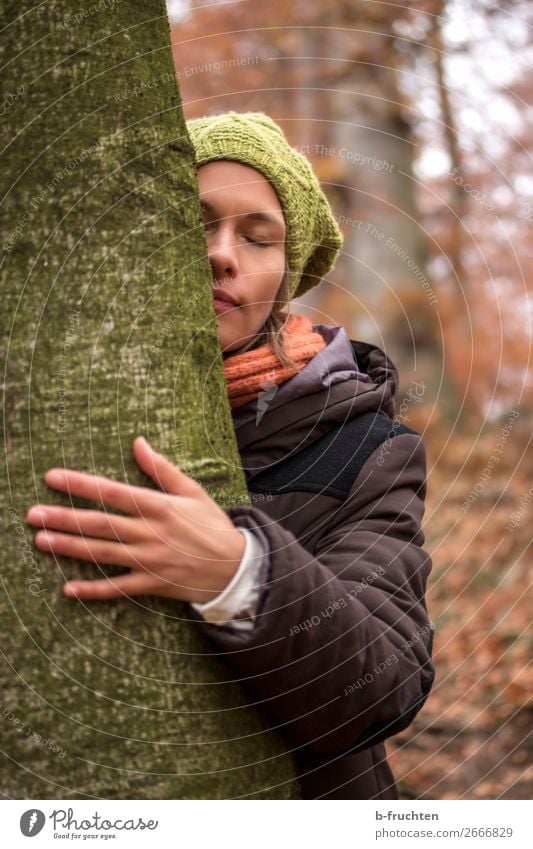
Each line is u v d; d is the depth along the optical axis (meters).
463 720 3.59
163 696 0.99
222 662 1.03
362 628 1.09
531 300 7.57
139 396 1.02
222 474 1.08
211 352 1.11
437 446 6.53
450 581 4.64
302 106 7.26
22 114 1.05
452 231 7.45
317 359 1.46
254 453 1.38
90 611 0.98
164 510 0.95
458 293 7.55
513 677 3.72
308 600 1.02
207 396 1.10
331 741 1.13
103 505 0.98
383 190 7.14
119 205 1.05
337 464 1.37
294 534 1.31
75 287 1.03
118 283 1.03
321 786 1.31
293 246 1.54
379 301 7.02
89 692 0.97
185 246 1.09
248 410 1.41
